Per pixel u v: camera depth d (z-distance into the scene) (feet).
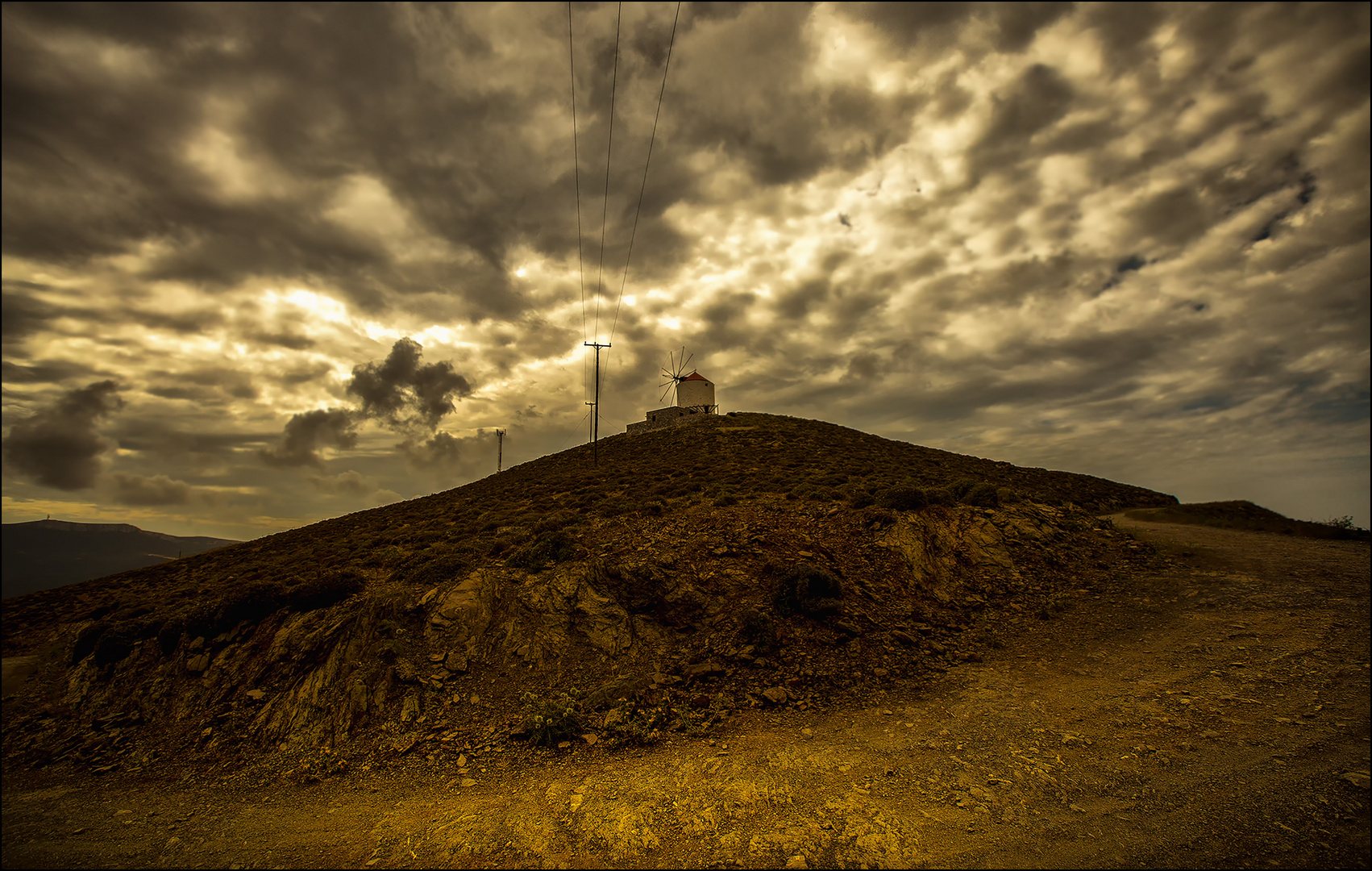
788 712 38.22
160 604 73.51
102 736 44.55
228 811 31.09
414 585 55.47
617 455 167.12
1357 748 27.27
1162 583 59.47
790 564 57.21
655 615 50.72
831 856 22.03
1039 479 134.72
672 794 28.04
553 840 24.35
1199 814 23.48
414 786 31.99
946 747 31.73
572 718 37.29
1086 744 30.73
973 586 58.75
